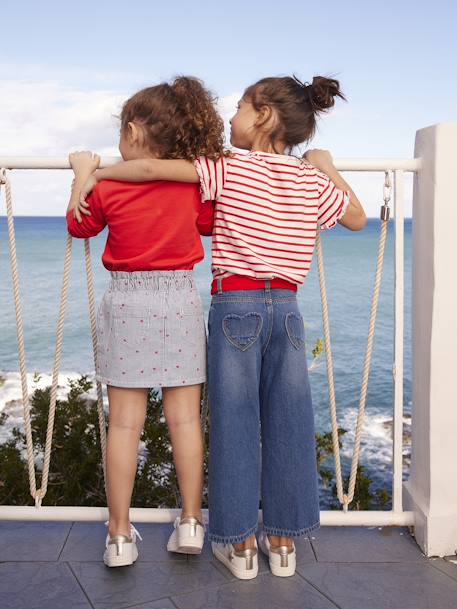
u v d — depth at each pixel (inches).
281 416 69.1
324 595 67.1
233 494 68.4
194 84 68.5
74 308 1033.5
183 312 68.1
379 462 472.4
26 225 3703.3
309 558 75.2
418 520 78.5
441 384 75.2
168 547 75.2
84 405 190.2
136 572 71.3
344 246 2146.9
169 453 172.7
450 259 73.9
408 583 69.8
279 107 68.5
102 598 66.0
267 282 67.1
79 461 182.2
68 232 71.0
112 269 69.5
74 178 70.7
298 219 67.3
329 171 70.7
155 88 67.3
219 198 66.7
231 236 66.6
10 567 72.1
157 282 67.5
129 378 67.9
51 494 179.5
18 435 192.9
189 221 67.6
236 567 70.2
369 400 621.3
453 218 73.3
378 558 75.3
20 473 179.0
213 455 69.1
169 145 66.1
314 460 71.4
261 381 70.4
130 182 66.4
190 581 69.5
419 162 75.7
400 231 76.7
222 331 67.1
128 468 70.8
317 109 71.0
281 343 68.1
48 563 73.0
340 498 81.3
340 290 1249.4
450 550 75.9
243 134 70.8
